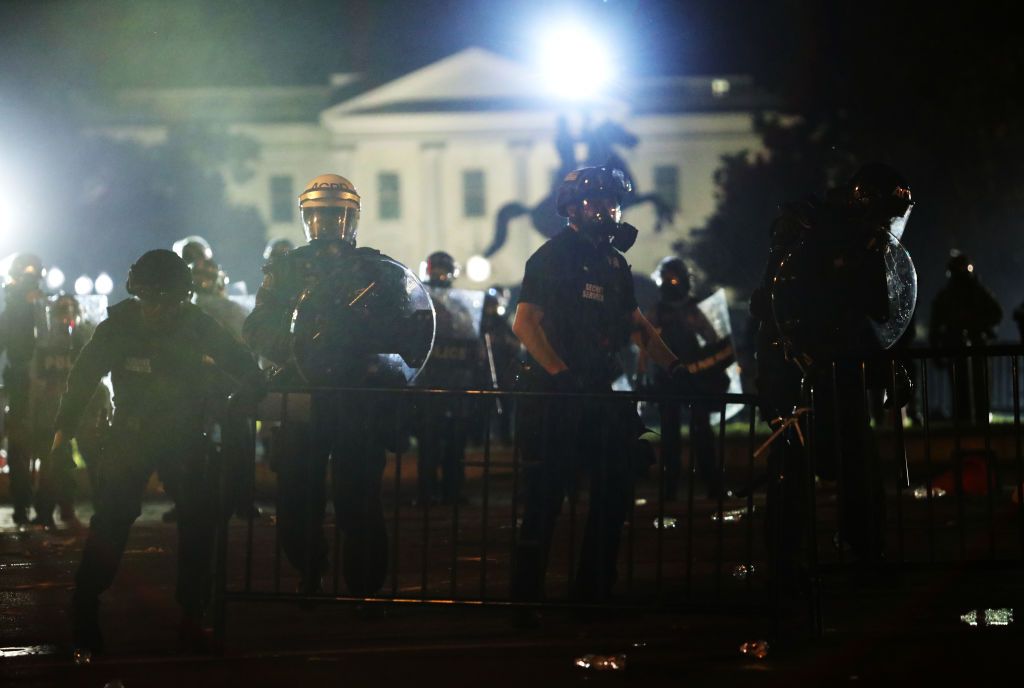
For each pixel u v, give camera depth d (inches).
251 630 347.9
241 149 3088.1
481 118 3457.2
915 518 570.9
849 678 284.8
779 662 302.0
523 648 321.1
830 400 364.5
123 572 457.1
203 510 325.4
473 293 655.8
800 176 2126.0
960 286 967.0
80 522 603.8
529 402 344.5
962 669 289.1
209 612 371.6
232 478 327.3
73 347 594.6
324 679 292.8
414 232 3511.3
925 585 395.9
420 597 331.9
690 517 327.3
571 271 354.0
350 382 366.6
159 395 325.1
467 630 344.2
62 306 595.5
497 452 925.8
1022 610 354.9
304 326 368.5
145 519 629.9
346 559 364.2
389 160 3528.5
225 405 328.5
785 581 376.2
